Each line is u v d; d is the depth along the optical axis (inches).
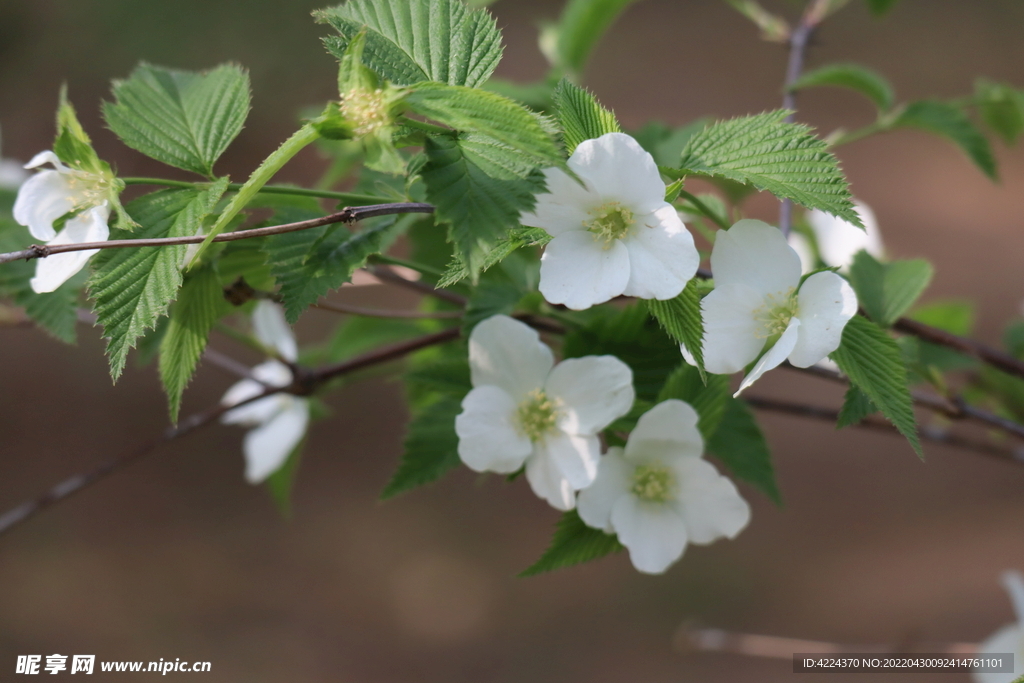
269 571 75.6
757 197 76.6
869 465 81.6
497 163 25.7
